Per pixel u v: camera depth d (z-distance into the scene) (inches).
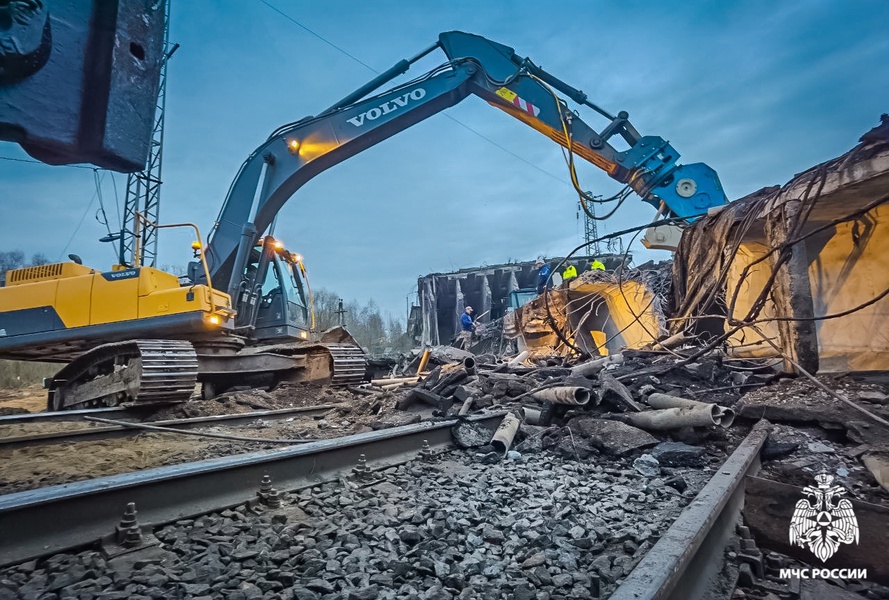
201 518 122.5
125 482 113.7
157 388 292.0
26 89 35.7
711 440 194.4
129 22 41.7
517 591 89.3
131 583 92.1
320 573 96.0
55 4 37.4
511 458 193.8
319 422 293.0
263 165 419.5
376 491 148.4
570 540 112.5
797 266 228.5
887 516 96.0
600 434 200.1
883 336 226.7
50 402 353.7
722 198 450.9
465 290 1230.3
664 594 67.8
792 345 229.1
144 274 343.6
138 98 42.5
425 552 105.0
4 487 166.2
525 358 500.7
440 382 301.0
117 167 42.4
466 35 473.7
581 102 481.7
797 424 191.8
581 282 550.3
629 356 342.3
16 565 95.9
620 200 471.8
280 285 445.7
